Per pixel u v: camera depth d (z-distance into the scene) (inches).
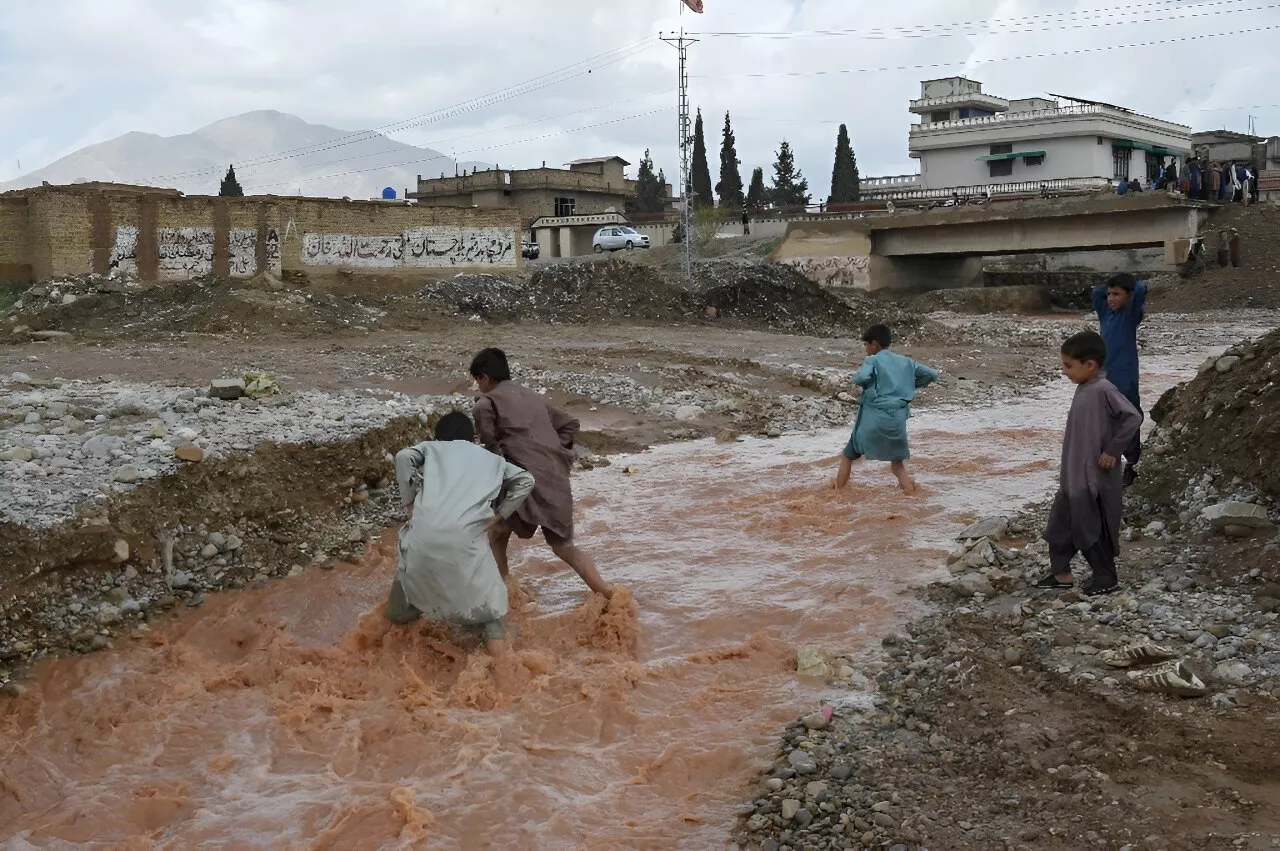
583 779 193.6
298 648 253.0
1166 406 353.7
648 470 456.8
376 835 176.2
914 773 187.8
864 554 318.7
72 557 270.7
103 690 234.5
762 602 282.5
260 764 200.7
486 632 243.9
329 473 363.3
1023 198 2177.7
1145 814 163.5
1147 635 230.1
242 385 446.3
